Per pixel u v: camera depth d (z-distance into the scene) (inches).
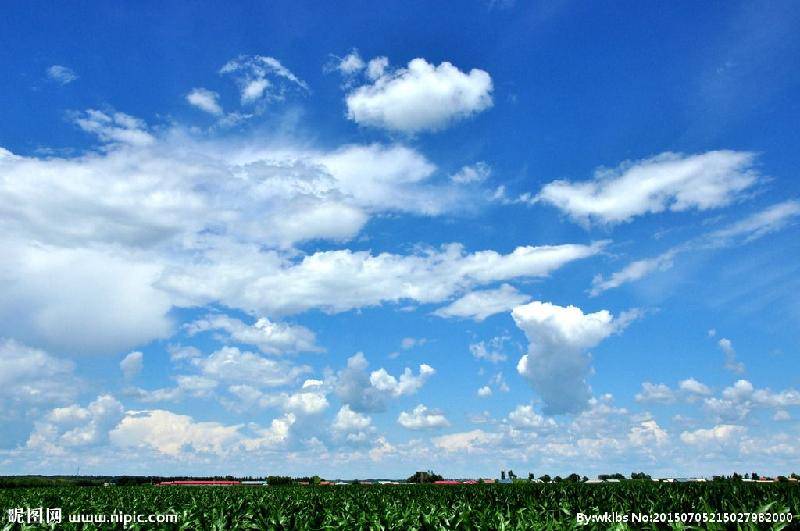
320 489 1646.2
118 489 1834.4
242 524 762.2
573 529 588.7
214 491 1599.4
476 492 1229.7
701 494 827.4
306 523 737.0
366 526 725.3
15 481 2501.2
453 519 698.8
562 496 1018.1
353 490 1539.1
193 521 775.1
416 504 951.6
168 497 1357.0
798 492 769.6
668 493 866.8
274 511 863.1
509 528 625.3
